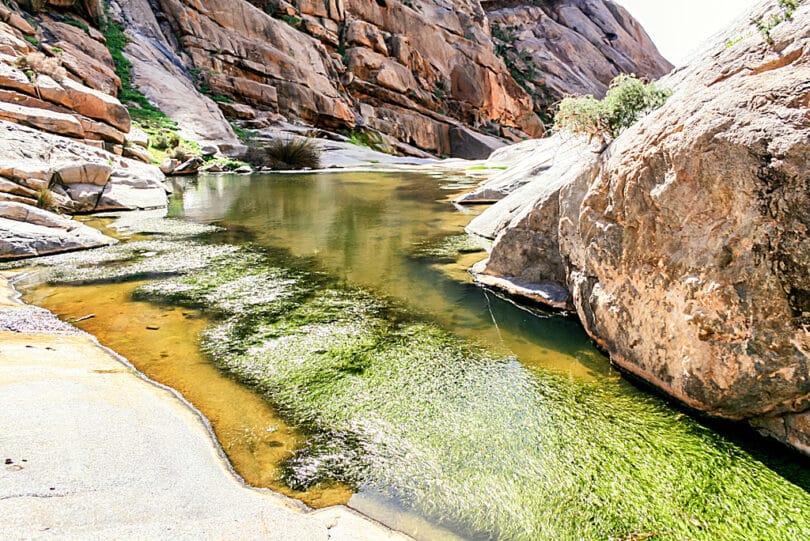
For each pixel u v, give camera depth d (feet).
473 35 158.81
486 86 153.69
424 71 139.23
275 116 89.40
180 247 22.56
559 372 11.72
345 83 117.39
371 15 128.88
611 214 11.91
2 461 6.57
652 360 10.72
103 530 5.62
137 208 31.73
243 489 7.39
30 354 10.85
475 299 16.74
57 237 21.31
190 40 85.15
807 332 7.90
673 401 10.26
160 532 5.80
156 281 17.61
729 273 8.73
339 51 120.98
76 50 56.34
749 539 6.74
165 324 13.88
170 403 9.73
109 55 63.31
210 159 56.85
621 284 11.60
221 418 9.45
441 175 55.93
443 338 13.56
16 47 44.70
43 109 36.68
